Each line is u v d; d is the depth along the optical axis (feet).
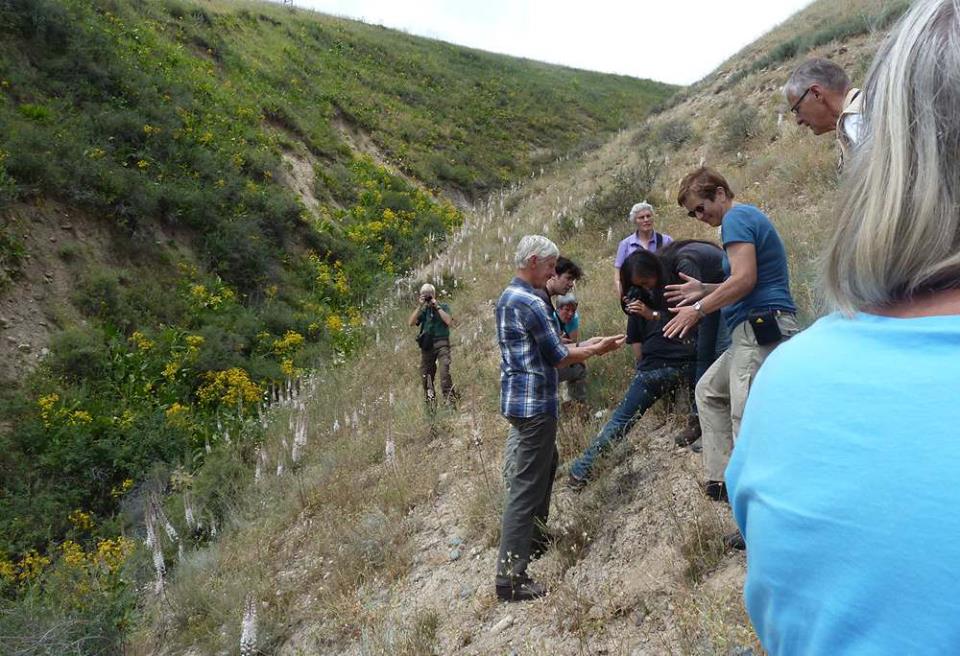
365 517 19.94
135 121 58.75
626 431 15.74
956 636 1.60
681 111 61.05
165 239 54.60
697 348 14.39
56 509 33.73
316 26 119.14
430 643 13.58
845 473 1.89
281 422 35.60
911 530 1.72
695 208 12.78
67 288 46.57
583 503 14.79
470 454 21.27
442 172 95.14
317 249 65.92
